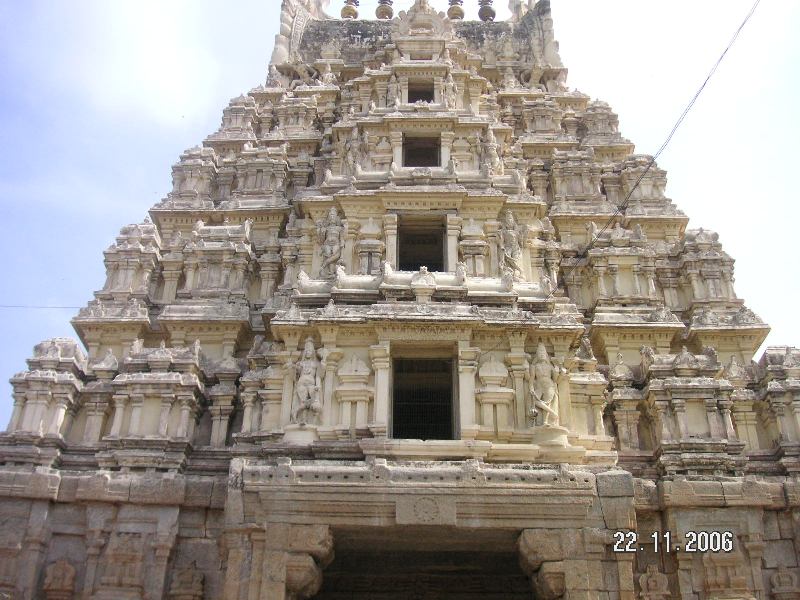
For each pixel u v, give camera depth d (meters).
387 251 26.89
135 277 29.25
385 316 21.80
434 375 23.59
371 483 18.30
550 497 18.31
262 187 33.22
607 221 31.83
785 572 20.55
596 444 21.62
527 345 22.56
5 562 20.78
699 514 20.97
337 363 22.05
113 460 22.73
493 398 21.28
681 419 22.97
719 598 19.88
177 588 20.36
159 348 25.11
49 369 24.47
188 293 28.69
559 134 36.66
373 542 19.62
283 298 27.27
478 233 27.28
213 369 25.42
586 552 17.92
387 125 31.58
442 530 18.39
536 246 29.20
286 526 18.08
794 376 24.77
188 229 32.16
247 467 18.70
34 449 22.91
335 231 27.98
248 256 29.72
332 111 38.38
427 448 19.97
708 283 29.16
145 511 21.20
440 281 23.83
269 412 22.48
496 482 18.38
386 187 27.77
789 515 21.41
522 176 32.53
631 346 27.11
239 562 17.86
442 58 35.91
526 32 44.75
